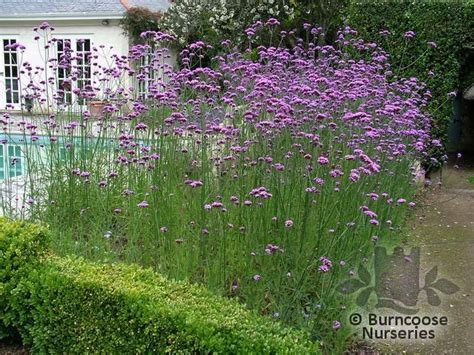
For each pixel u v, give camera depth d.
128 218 3.93
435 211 6.32
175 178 4.16
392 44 8.07
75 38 14.80
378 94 5.02
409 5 7.94
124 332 2.75
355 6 8.23
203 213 3.37
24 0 15.14
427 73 7.95
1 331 3.20
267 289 3.15
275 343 2.45
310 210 3.43
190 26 13.12
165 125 4.41
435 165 7.99
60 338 2.97
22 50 5.49
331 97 4.14
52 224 4.02
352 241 3.36
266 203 3.41
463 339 3.28
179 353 2.55
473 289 4.03
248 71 4.71
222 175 3.84
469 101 10.70
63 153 4.75
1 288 3.05
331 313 2.98
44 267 3.14
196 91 5.12
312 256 3.13
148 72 5.30
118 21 14.45
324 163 3.10
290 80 5.11
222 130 3.88
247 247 3.25
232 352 2.46
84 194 4.23
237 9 12.66
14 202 4.99
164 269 3.45
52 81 5.72
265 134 3.90
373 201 3.85
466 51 8.20
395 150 4.41
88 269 3.10
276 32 11.76
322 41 10.70
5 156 5.11
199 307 2.72
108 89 5.35
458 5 7.73
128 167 4.45
